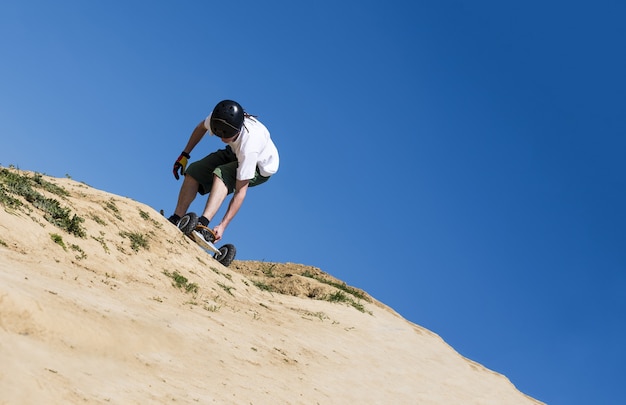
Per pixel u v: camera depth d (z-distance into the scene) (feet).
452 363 51.72
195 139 47.73
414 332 58.29
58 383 15.87
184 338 24.94
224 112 43.39
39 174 39.42
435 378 43.14
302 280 59.47
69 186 41.42
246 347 29.07
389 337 50.49
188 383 20.72
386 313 62.28
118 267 32.07
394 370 39.96
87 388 16.42
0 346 16.35
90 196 39.93
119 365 19.51
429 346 54.39
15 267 23.04
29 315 18.16
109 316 22.09
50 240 29.55
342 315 51.60
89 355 18.94
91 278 27.71
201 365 23.36
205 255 43.88
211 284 39.27
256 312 38.68
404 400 33.45
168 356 22.56
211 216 45.39
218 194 45.75
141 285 31.30
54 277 24.49
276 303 46.09
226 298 38.45
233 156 47.98
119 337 21.04
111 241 34.47
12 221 28.37
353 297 62.49
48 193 34.94
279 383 25.95
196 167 48.01
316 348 36.29
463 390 43.52
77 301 21.74
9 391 14.38
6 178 32.86
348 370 34.73
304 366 31.07
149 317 25.25
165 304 29.45
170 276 35.58
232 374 24.07
